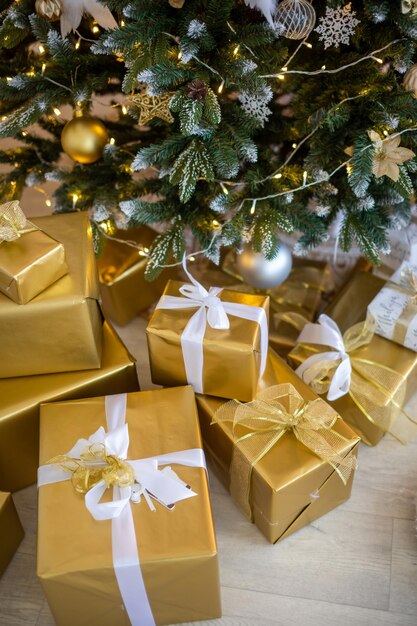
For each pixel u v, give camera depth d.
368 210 1.28
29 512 1.30
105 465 1.10
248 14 1.18
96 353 1.21
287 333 1.45
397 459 1.35
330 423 1.19
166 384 1.27
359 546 1.25
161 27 1.14
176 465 1.12
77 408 1.18
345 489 1.25
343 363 1.25
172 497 1.07
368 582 1.21
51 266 1.13
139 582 1.05
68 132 1.24
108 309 1.54
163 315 1.20
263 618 1.19
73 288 1.14
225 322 1.17
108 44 1.11
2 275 1.10
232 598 1.21
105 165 1.35
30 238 1.13
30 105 1.21
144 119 1.18
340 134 1.23
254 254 1.37
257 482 1.16
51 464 1.12
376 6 1.09
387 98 1.17
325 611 1.19
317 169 1.20
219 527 1.27
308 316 1.48
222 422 1.20
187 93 1.13
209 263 1.57
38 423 1.23
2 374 1.22
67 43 1.18
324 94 1.20
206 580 1.08
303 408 1.19
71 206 1.37
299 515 1.21
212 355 1.17
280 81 1.23
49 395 1.21
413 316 1.28
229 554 1.25
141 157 1.18
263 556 1.24
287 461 1.15
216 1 1.11
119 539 1.05
